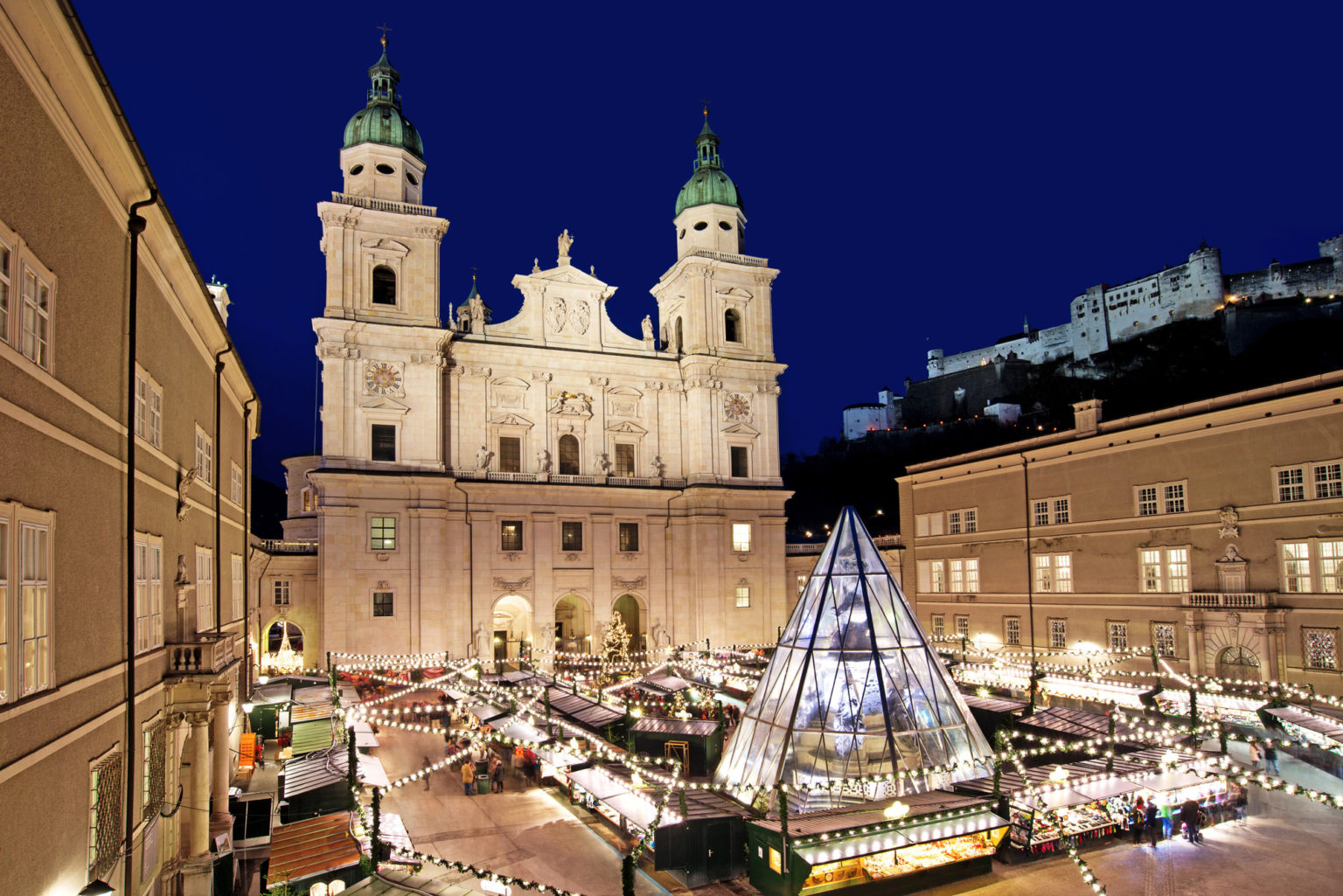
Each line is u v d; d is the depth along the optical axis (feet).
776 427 233.55
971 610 195.72
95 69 48.34
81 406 50.24
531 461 210.79
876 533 390.21
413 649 189.06
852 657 91.30
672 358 227.81
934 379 579.48
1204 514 147.13
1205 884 75.41
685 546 222.07
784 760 88.02
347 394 190.80
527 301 216.74
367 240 195.62
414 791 110.32
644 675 192.34
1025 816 83.10
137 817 60.13
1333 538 128.47
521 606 214.07
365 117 201.46
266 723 127.34
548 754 106.22
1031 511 181.47
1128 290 503.20
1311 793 73.26
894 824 75.82
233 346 99.55
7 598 39.96
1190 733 98.58
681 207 242.58
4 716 38.83
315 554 200.85
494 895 64.95
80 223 50.42
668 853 77.82
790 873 71.87
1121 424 162.61
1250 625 137.08
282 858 71.56
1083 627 168.25
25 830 41.37
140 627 62.90
